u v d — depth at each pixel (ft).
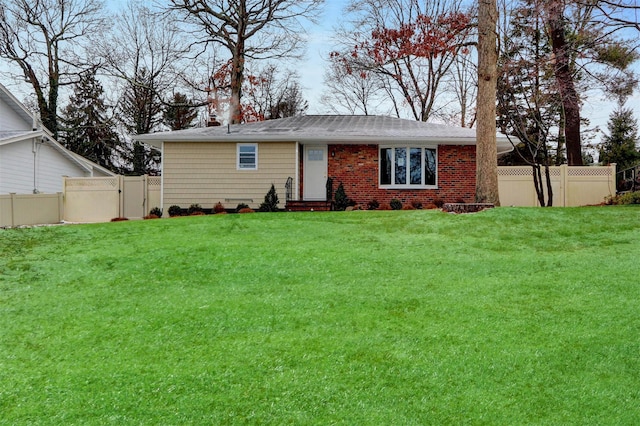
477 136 47.29
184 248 30.60
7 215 65.57
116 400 13.43
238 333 17.63
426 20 102.12
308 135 64.44
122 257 28.78
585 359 15.14
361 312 19.38
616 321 17.89
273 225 38.63
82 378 14.66
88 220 71.77
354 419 12.44
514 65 65.82
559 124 101.55
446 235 33.53
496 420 12.30
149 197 71.36
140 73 126.11
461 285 22.57
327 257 27.91
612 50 60.59
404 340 16.70
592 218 37.24
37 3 112.27
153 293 22.44
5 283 24.29
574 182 67.05
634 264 25.38
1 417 12.79
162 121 132.87
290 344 16.58
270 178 65.67
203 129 69.92
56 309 20.59
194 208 64.34
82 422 12.52
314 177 67.26
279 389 13.79
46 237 34.94
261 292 22.13
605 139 123.65
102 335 17.79
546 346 16.03
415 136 64.08
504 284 22.61
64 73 117.80
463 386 13.82
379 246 30.68
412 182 66.59
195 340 17.15
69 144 130.52
